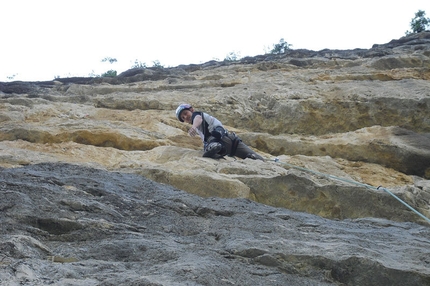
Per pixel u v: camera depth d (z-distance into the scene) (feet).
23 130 31.65
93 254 13.38
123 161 26.53
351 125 39.40
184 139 33.47
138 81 59.88
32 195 16.48
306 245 14.61
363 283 13.17
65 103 42.16
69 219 15.08
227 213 18.17
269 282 12.38
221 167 24.66
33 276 11.39
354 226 18.58
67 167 21.49
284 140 34.73
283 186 22.97
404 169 31.73
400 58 52.24
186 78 56.29
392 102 38.91
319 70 53.16
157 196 19.26
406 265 13.64
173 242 14.64
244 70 58.80
